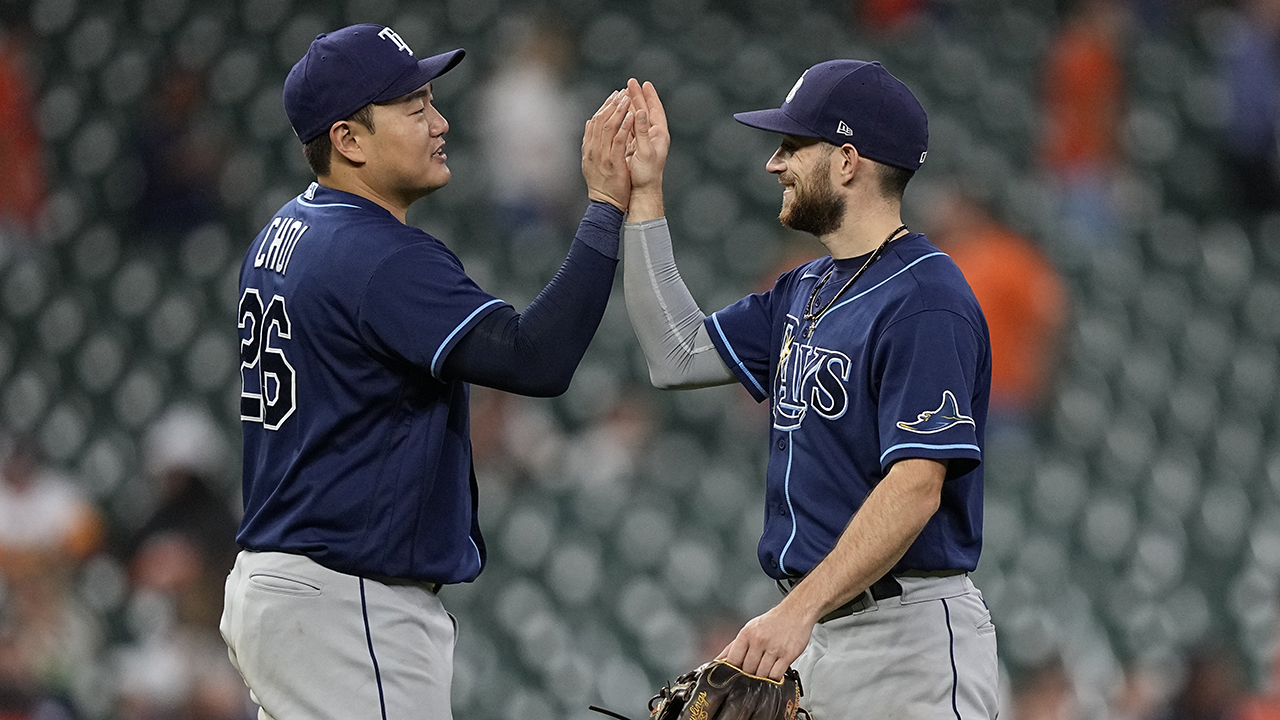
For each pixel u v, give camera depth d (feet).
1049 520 101.86
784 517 36.65
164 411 120.06
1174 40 168.66
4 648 84.28
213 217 136.05
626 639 92.89
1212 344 128.36
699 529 101.04
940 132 147.74
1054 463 107.04
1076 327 123.44
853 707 35.96
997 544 98.37
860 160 36.01
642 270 39.06
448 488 35.22
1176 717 77.77
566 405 113.39
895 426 33.58
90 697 85.81
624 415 107.55
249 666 34.35
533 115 126.93
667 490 104.17
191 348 124.98
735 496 103.71
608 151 35.78
